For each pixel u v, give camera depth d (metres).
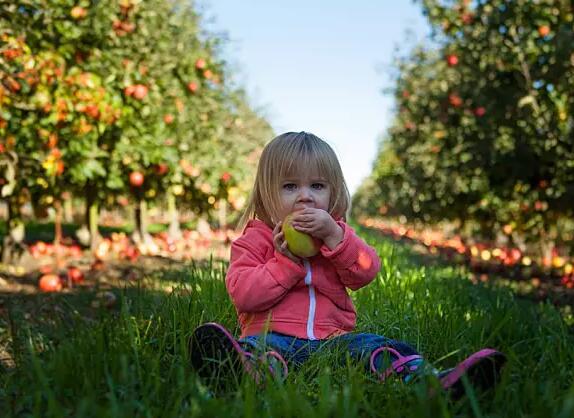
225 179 12.91
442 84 12.30
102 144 10.02
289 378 2.21
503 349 3.14
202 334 2.31
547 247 13.40
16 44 6.03
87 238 13.23
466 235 19.59
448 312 3.53
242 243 2.84
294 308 2.71
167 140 11.09
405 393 2.05
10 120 7.14
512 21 9.52
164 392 2.08
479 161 10.60
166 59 10.55
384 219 36.75
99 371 2.15
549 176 10.37
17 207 9.41
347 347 2.48
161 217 33.28
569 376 2.53
